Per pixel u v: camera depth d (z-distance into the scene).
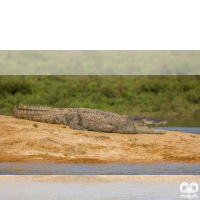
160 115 72.31
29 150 28.94
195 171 24.64
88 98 82.19
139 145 32.12
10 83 81.50
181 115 73.25
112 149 30.59
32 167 25.12
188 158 28.58
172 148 31.48
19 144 29.73
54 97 79.38
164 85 90.00
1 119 36.84
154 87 88.31
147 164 26.69
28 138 30.81
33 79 91.94
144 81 92.00
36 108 38.66
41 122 38.03
